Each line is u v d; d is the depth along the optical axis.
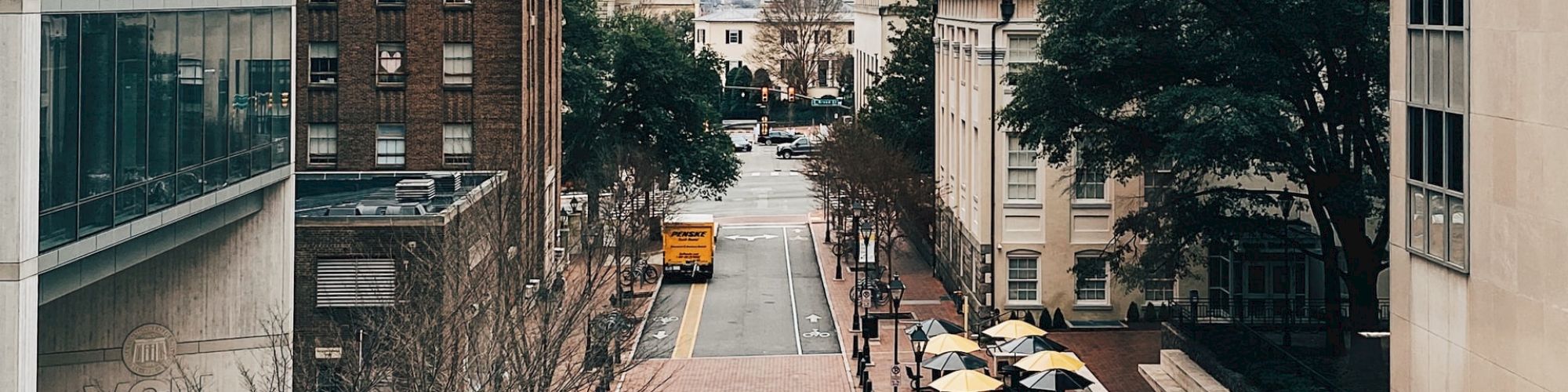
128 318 32.38
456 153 64.00
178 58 28.11
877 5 115.62
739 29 177.00
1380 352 39.69
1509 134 24.09
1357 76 39.34
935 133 80.31
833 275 76.88
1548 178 22.81
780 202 106.56
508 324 37.28
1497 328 24.70
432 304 36.50
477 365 35.72
